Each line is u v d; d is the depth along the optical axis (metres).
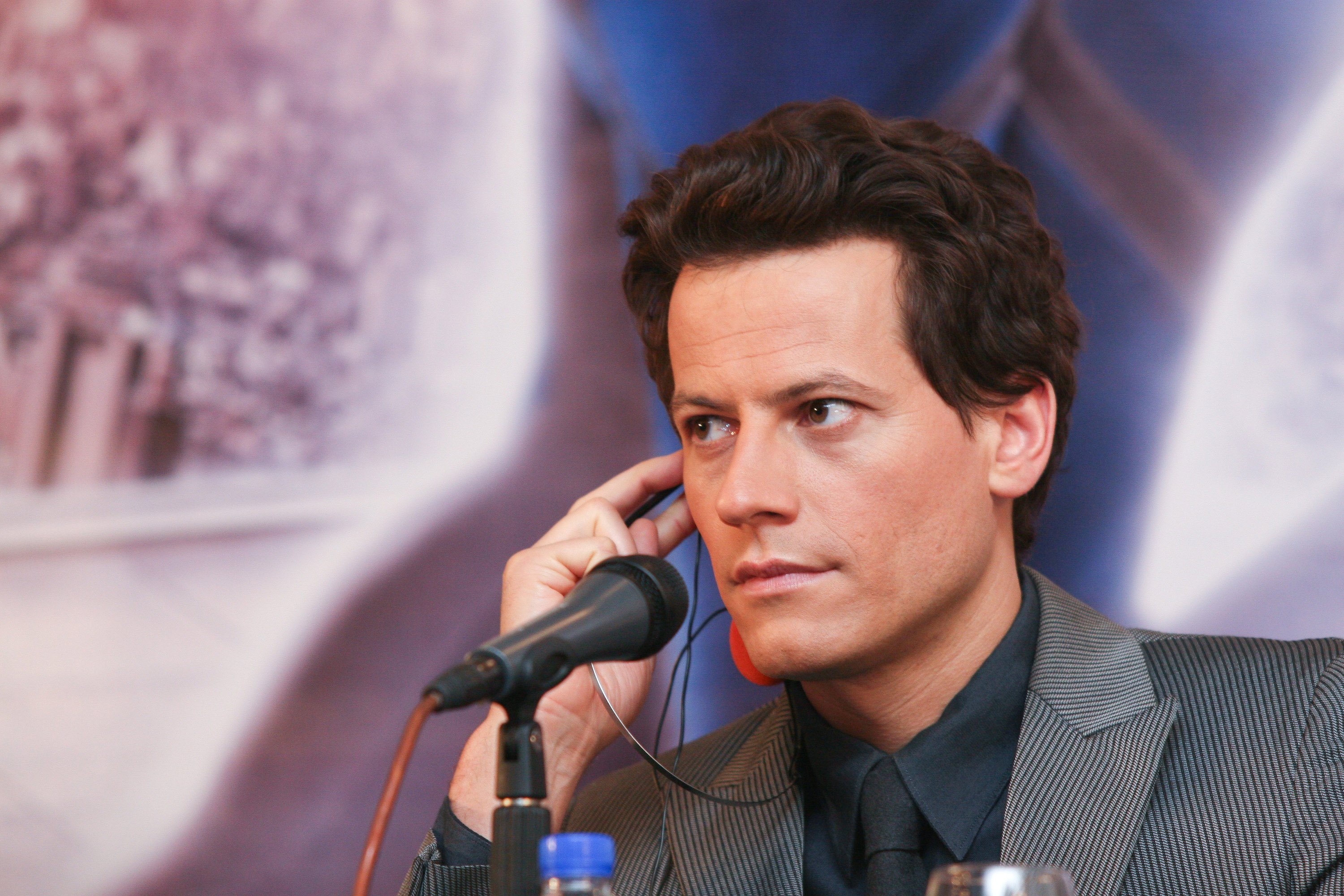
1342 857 4.48
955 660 4.99
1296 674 5.07
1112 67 9.17
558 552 5.48
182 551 9.94
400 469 9.93
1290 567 8.55
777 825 5.23
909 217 4.68
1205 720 5.02
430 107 10.20
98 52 10.38
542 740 3.62
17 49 10.38
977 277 4.80
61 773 9.65
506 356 9.95
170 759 9.69
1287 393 8.69
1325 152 8.82
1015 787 4.79
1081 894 4.61
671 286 5.27
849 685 4.98
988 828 4.92
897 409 4.63
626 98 9.99
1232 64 9.02
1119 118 9.12
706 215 4.75
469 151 10.14
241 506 9.98
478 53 10.19
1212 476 8.72
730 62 9.86
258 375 10.09
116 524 9.97
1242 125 8.96
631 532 5.82
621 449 9.74
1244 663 5.19
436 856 5.07
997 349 4.86
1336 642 5.21
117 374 10.11
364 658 9.76
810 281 4.62
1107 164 9.11
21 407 10.06
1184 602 8.64
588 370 9.84
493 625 9.70
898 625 4.67
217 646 9.82
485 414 9.92
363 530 9.89
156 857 9.55
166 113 10.33
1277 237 8.82
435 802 9.48
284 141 10.28
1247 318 8.80
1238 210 8.90
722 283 4.72
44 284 10.18
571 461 9.78
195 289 10.18
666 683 9.10
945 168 4.92
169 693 9.76
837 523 4.56
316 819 9.57
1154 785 4.86
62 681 9.77
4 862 9.53
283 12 10.37
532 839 3.50
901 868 4.79
